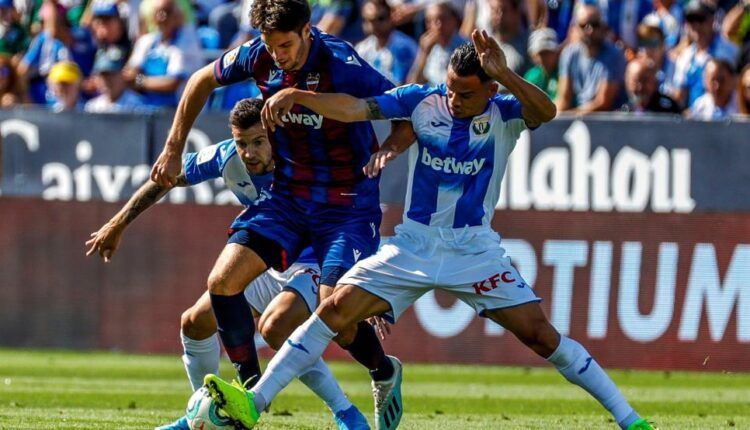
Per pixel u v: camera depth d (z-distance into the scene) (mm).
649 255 37156
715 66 42469
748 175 36656
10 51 53000
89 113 39469
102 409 26547
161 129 39094
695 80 44844
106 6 48406
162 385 32906
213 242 39062
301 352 19016
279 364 18969
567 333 37562
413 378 35531
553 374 37031
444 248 19312
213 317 21594
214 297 20188
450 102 19141
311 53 20219
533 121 19156
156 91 46125
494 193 19672
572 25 46719
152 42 46500
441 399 30297
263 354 39875
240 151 21250
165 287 39438
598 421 25359
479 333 38188
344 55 20438
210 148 22312
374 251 21422
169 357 40250
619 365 37344
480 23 47656
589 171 37312
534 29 47156
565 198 37438
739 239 36781
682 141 36938
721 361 36906
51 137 39719
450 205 19375
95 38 50719
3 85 48250
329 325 19125
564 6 47781
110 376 35062
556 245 37500
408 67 45594
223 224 39000
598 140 37250
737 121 36750
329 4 48938
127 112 39250
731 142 36750
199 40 48125
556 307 37562
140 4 50250
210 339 22078
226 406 18203
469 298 19516
